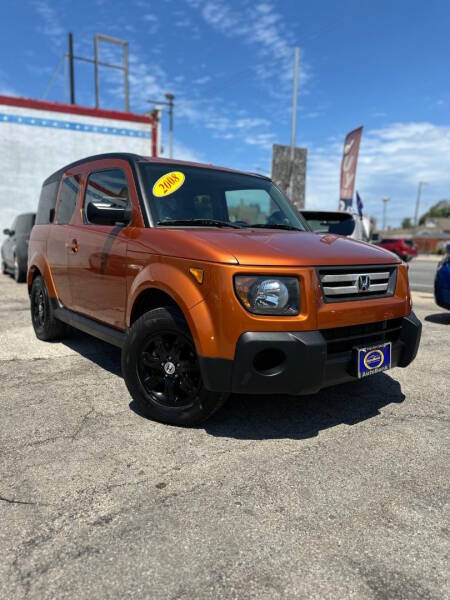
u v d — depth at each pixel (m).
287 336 2.63
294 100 18.98
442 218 101.81
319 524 2.11
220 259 2.68
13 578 1.76
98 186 4.16
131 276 3.36
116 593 1.70
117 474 2.50
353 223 8.49
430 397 3.74
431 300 9.70
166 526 2.08
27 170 14.94
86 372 4.20
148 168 3.73
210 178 4.06
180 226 3.45
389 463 2.67
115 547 1.94
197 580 1.77
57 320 5.05
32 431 2.99
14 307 7.46
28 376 4.07
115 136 15.98
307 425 3.16
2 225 14.78
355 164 16.00
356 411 3.42
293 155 19.38
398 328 3.29
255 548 1.95
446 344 5.55
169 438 2.93
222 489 2.38
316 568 1.84
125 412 3.31
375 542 2.00
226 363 2.66
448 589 1.74
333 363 2.79
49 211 5.19
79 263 4.21
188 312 2.78
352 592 1.72
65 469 2.54
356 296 2.99
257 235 3.16
